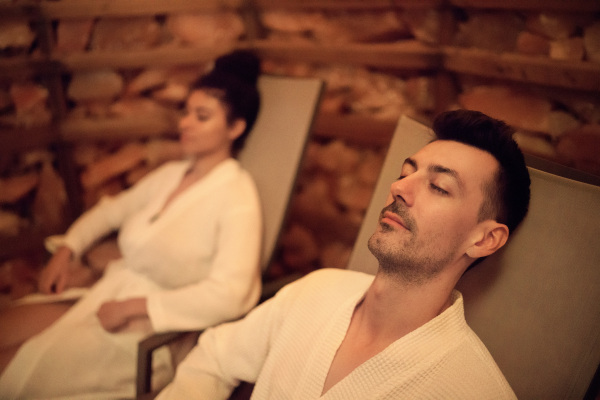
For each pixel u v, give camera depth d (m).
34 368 1.23
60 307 1.47
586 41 1.18
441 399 0.71
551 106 1.28
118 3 1.78
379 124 1.74
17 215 1.89
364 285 0.87
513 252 0.82
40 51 1.78
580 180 0.80
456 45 1.50
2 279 1.88
